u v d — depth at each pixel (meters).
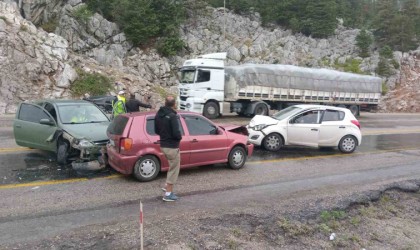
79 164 9.30
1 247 4.82
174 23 38.97
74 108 10.47
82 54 33.47
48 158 10.12
